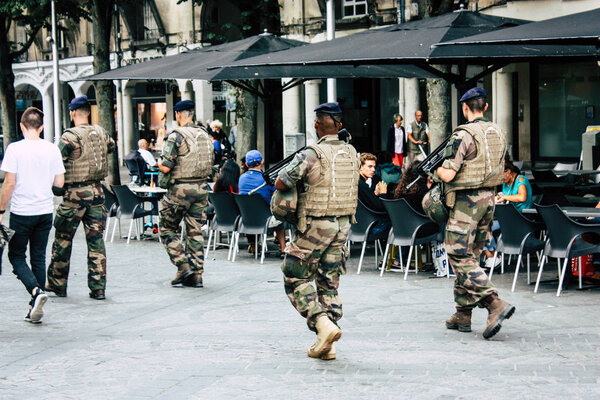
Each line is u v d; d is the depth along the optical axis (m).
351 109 35.19
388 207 11.91
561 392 6.54
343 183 7.54
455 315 8.70
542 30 9.75
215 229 14.25
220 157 22.31
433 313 9.60
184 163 11.34
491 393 6.57
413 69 16.11
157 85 43.12
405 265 13.01
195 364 7.64
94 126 10.80
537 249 11.05
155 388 6.94
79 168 10.59
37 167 9.48
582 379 6.87
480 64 14.45
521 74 30.84
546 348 7.92
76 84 47.44
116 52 43.72
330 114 7.57
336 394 6.66
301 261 7.57
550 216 10.38
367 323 9.18
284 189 7.41
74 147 10.54
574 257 10.52
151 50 42.22
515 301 10.18
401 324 9.09
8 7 31.30
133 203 16.20
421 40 12.01
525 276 11.92
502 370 7.20
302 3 34.75
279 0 35.25
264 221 13.59
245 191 13.84
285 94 36.19
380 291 11.02
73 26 46.88
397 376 7.11
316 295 7.73
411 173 12.00
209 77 14.52
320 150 7.46
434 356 7.73
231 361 7.71
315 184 7.45
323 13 34.19
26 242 9.55
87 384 7.11
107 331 9.07
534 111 30.70
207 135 11.53
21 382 7.22
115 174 27.59
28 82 50.38
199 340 8.55
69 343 8.55
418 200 11.86
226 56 15.71
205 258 14.32
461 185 8.25
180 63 16.06
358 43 12.64
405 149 27.88
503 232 11.12
